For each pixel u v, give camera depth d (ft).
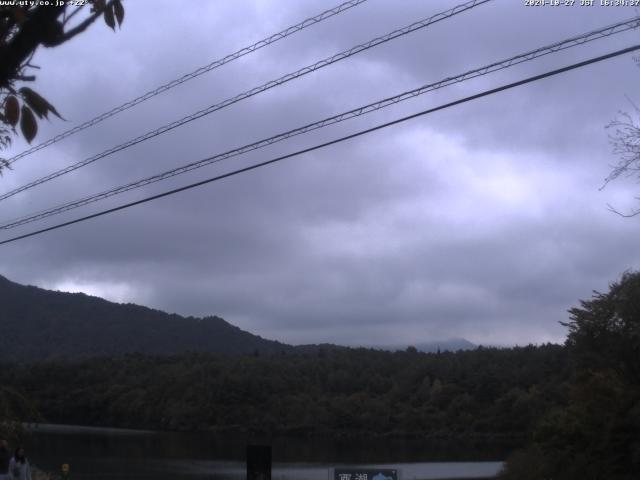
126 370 379.96
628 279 115.55
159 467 183.32
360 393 348.59
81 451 230.07
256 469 44.96
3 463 59.72
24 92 13.51
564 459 114.32
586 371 117.60
